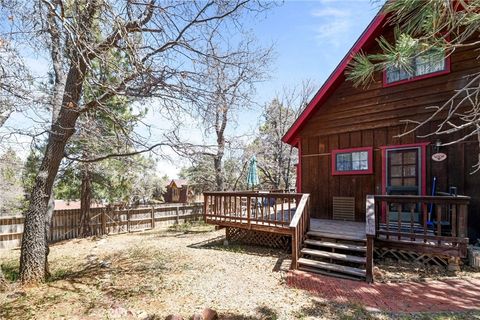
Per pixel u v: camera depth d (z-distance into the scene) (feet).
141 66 14.15
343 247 18.95
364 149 26.13
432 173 21.85
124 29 12.38
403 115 23.75
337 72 26.99
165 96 16.83
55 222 35.73
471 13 7.31
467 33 7.96
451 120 21.13
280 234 25.16
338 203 27.78
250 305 13.60
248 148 56.49
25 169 27.48
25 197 36.24
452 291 14.06
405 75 23.75
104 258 25.75
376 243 18.86
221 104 18.51
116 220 41.47
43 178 19.04
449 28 8.64
